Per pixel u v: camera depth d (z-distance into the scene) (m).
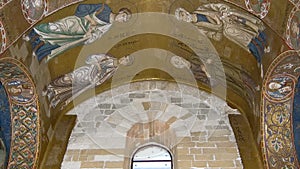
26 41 8.98
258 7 8.73
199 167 9.48
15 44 8.66
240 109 10.95
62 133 10.41
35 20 8.72
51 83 10.38
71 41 9.83
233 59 10.22
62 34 9.51
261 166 9.45
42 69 9.91
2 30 8.23
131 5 9.47
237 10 8.99
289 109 9.62
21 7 8.36
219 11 9.25
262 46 9.38
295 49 8.48
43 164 9.57
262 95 9.70
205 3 9.16
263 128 9.66
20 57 8.98
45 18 8.86
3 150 9.46
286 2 8.27
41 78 9.90
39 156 9.52
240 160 9.63
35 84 9.62
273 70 9.23
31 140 9.59
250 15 8.91
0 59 8.50
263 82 9.59
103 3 9.14
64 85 10.70
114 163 9.70
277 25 8.63
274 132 9.60
